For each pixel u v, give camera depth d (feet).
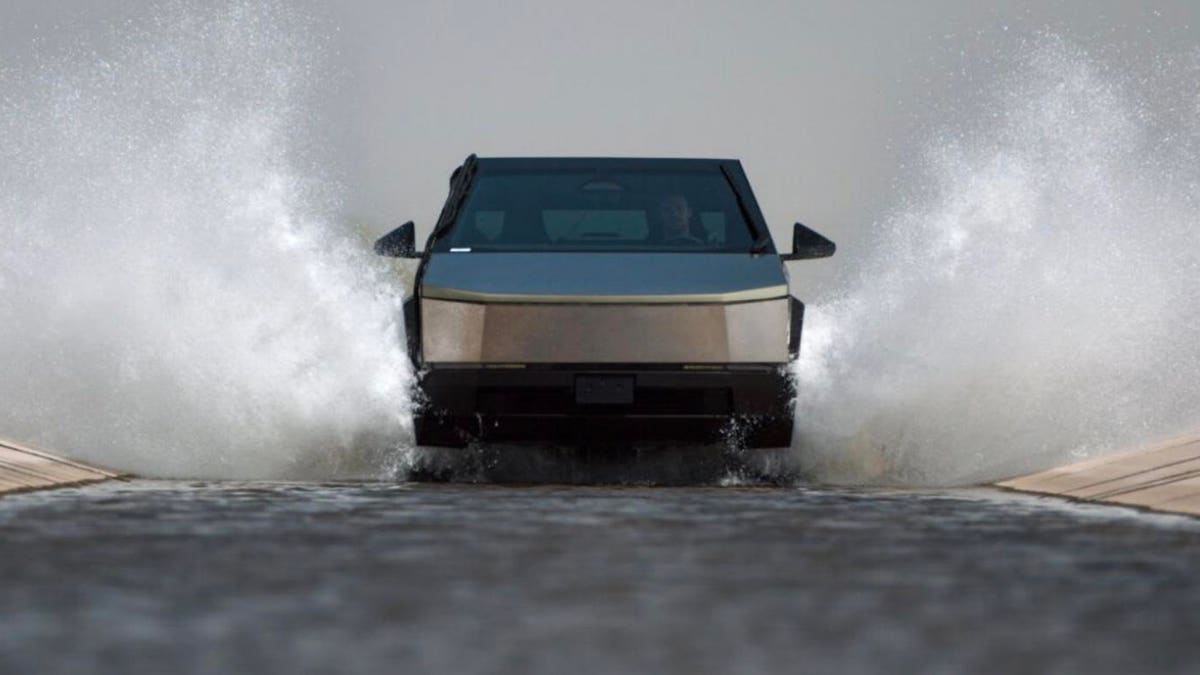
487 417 91.25
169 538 55.16
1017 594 43.42
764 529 59.41
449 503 69.97
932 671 33.06
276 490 78.13
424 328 91.66
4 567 47.65
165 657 34.19
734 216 100.07
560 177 102.68
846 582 45.44
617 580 45.60
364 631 37.42
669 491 80.69
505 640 36.40
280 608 40.52
